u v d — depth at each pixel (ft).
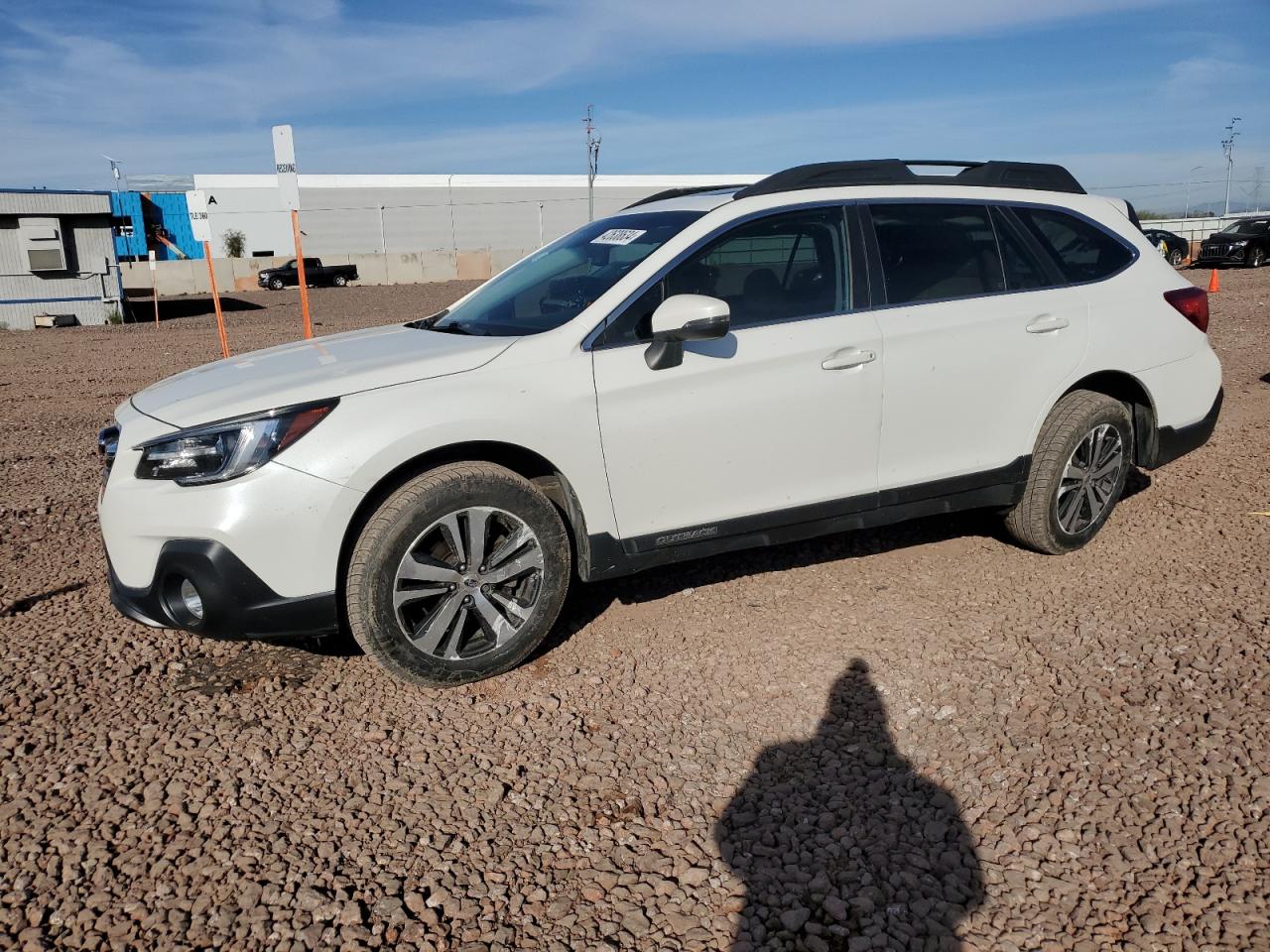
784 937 7.69
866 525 13.71
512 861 8.61
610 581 14.98
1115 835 8.73
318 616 10.80
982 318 13.92
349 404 10.82
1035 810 9.14
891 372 13.23
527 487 11.43
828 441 13.03
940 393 13.65
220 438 10.52
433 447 10.95
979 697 11.21
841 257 13.34
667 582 14.88
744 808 9.36
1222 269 94.22
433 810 9.34
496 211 216.54
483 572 11.41
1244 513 16.97
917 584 14.53
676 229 12.85
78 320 82.48
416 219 210.18
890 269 13.57
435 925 7.83
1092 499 15.26
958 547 15.97
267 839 8.92
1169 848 8.54
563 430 11.53
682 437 12.17
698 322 11.18
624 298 12.10
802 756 10.22
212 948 7.59
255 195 200.85
